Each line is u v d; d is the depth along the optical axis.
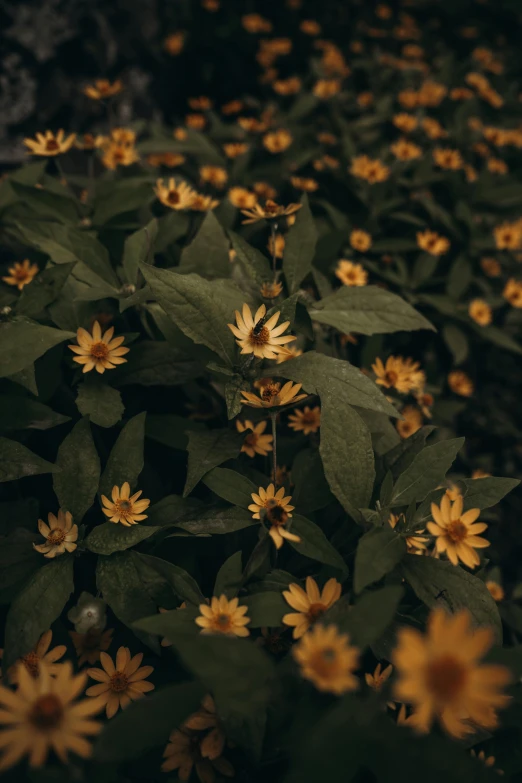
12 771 0.26
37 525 0.35
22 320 0.35
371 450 0.32
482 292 0.62
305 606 0.29
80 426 0.33
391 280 0.53
